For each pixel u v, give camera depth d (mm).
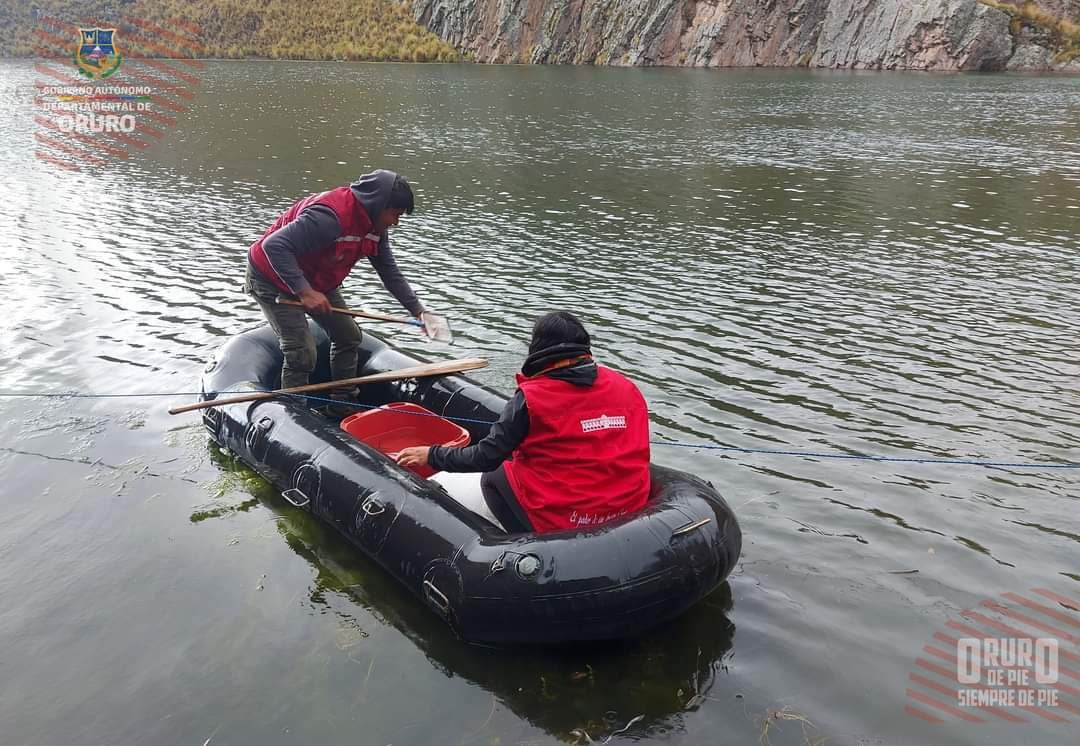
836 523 4516
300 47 53344
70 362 6629
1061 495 4820
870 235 11352
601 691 3299
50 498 4688
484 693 3279
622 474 3664
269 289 5156
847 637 3627
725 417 5844
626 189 14461
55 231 11070
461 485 4070
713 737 3066
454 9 51562
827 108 26469
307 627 3654
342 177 15383
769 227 11773
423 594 3717
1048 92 30469
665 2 45750
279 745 3000
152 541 4293
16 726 3090
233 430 5051
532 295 8641
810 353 7066
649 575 3410
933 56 40875
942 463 5188
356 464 4305
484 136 20703
